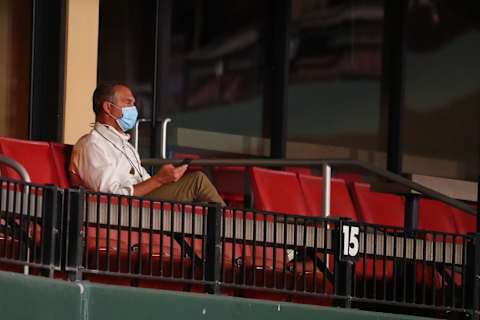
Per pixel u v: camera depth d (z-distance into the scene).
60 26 29.00
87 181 21.56
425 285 23.66
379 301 20.86
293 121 35.50
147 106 31.88
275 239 19.39
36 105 28.81
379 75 37.50
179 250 20.72
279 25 35.28
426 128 38.19
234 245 18.80
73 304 16.30
